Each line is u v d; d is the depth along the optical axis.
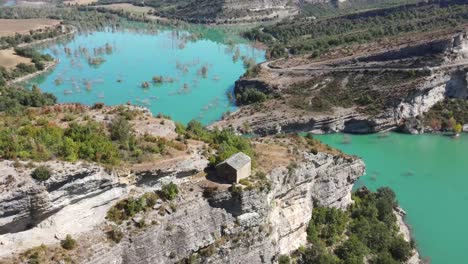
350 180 77.69
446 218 93.19
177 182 56.19
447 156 121.81
